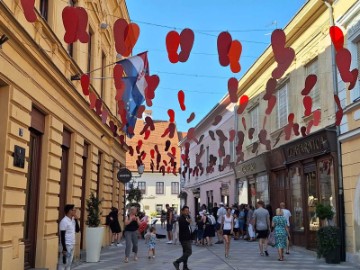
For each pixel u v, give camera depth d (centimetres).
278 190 1995
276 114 1992
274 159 1956
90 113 1491
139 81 1201
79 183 1380
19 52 863
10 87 834
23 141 898
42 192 1055
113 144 2050
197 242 1961
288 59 620
